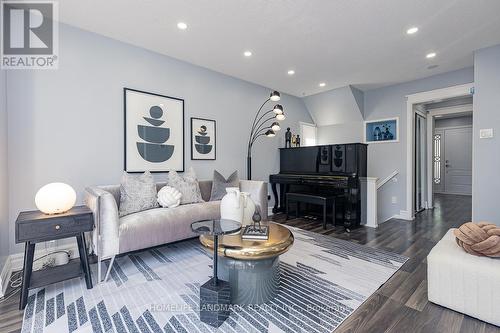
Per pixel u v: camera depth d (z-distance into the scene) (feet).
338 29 8.87
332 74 13.52
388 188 15.66
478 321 5.11
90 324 4.99
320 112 18.26
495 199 9.93
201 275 7.22
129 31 9.05
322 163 14.57
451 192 25.45
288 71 13.07
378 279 6.96
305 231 12.01
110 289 6.39
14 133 7.64
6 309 5.53
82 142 8.93
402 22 8.42
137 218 7.81
